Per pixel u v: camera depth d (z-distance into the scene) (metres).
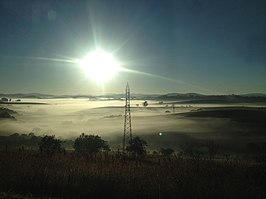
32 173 21.03
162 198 18.16
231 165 29.70
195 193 18.55
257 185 20.77
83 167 24.75
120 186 19.31
